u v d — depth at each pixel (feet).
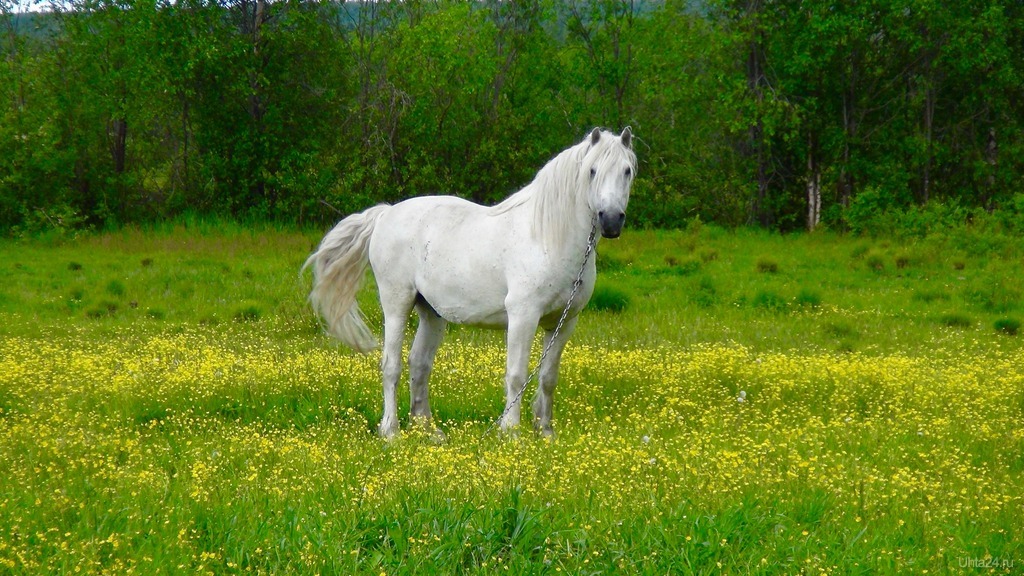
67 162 94.58
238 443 25.14
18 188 94.07
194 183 102.22
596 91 116.37
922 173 101.14
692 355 38.78
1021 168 101.71
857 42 94.63
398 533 17.43
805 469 22.61
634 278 61.36
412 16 107.86
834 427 27.45
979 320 49.29
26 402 30.45
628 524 18.30
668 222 102.37
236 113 98.37
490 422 29.27
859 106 99.14
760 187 100.22
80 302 54.29
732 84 97.96
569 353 37.83
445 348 40.47
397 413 29.32
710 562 16.89
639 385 33.01
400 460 23.47
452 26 103.60
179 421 28.22
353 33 108.99
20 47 102.01
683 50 104.22
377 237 30.07
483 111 104.42
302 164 95.96
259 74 94.99
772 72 99.55
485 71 103.71
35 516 18.84
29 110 95.76
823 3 92.63
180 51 93.61
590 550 17.40
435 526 17.84
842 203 99.19
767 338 44.93
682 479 21.15
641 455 23.03
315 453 23.48
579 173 25.27
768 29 94.94
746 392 32.35
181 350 40.04
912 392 31.99
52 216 90.22
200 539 17.88
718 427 27.17
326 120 101.14
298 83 98.94
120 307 53.31
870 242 76.07
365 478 21.12
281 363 35.81
